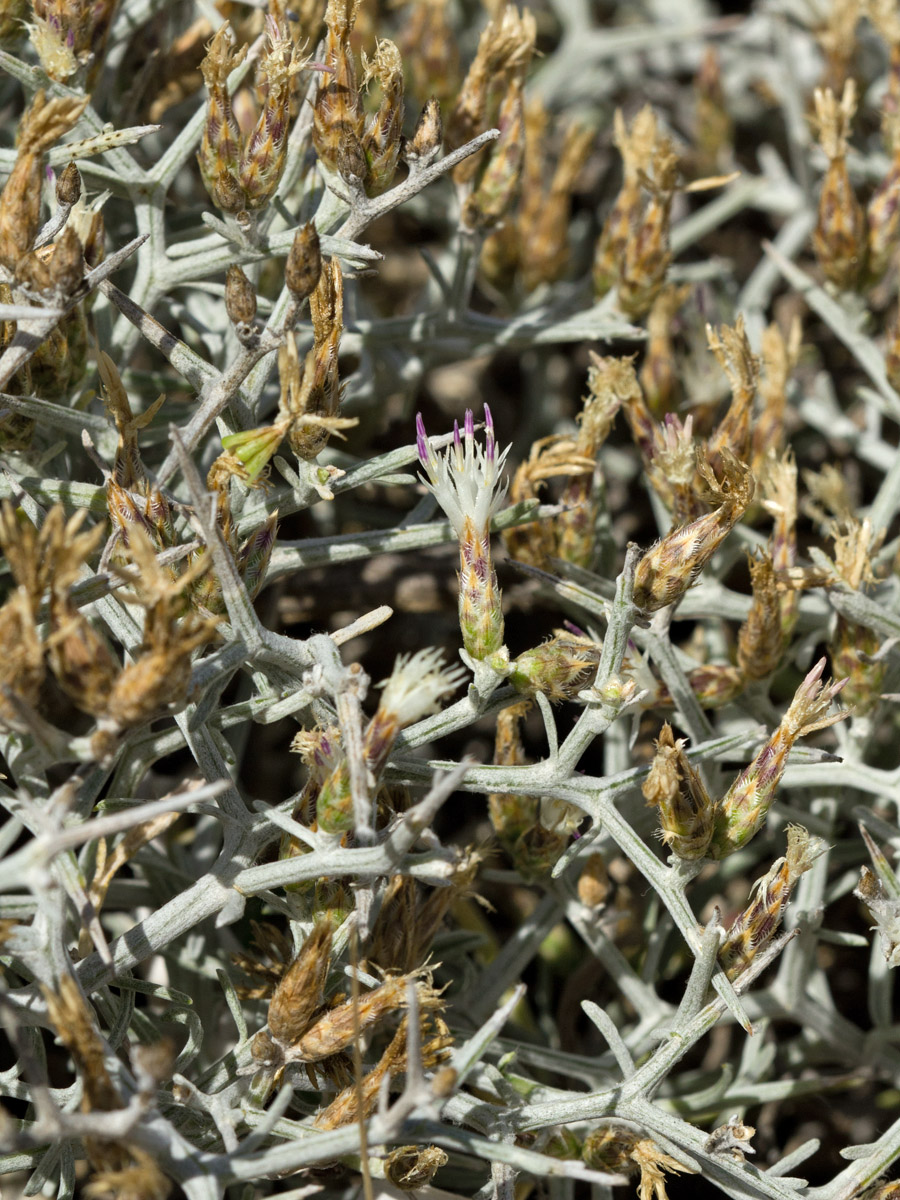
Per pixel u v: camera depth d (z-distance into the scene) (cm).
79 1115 18
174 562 20
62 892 19
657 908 24
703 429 25
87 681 19
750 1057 23
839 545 23
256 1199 22
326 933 20
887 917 21
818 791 24
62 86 22
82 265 20
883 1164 21
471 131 24
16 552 18
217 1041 24
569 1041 24
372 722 19
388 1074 19
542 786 20
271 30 21
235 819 20
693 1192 24
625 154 25
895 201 25
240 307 20
